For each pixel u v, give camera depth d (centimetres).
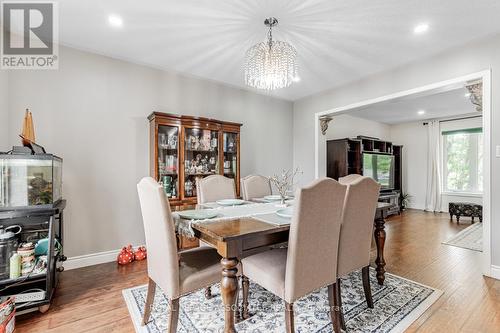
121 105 304
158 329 169
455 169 630
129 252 290
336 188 152
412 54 291
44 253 207
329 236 156
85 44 269
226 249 138
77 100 276
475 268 275
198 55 295
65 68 270
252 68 249
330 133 556
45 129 259
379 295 216
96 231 287
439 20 227
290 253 141
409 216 582
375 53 288
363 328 171
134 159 312
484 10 212
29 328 171
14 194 185
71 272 262
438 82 287
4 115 237
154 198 149
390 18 223
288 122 477
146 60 307
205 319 182
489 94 251
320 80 371
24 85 249
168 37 255
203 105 372
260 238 151
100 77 290
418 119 657
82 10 212
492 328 171
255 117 432
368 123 659
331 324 177
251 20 226
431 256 314
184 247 295
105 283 237
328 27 238
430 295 215
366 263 193
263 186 313
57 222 256
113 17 221
